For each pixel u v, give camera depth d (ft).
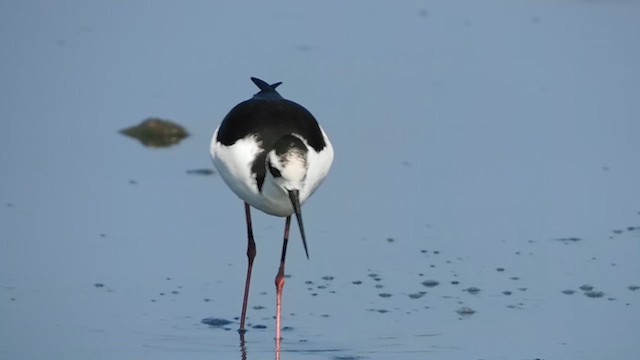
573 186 41.39
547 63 52.54
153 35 54.44
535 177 42.04
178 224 38.14
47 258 35.45
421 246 37.01
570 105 48.34
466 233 37.93
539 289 34.01
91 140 44.62
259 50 52.75
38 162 42.55
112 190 40.45
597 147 44.57
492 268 35.45
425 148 44.09
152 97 48.16
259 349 30.50
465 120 46.55
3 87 48.91
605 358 29.66
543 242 37.29
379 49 53.26
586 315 32.24
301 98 47.57
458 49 53.72
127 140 44.68
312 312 32.81
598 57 53.31
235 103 47.47
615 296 33.53
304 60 51.67
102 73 50.60
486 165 42.96
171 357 29.81
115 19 56.13
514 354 29.91
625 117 47.37
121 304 32.76
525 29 56.29
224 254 36.29
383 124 45.83
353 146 43.91
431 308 32.81
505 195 40.65
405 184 41.32
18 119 46.24
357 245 37.04
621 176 42.16
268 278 35.06
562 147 44.55
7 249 35.86
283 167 30.68
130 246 36.45
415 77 50.47
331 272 35.32
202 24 55.83
